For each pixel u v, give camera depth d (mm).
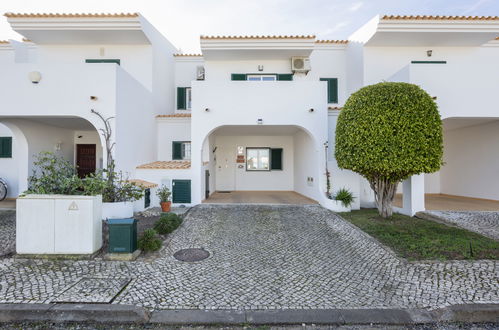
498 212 7527
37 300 3189
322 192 8797
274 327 2859
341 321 2922
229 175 13164
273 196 11070
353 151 6582
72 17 9242
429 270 4055
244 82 8945
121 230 4453
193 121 8930
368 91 6527
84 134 11562
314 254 4855
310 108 8914
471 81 7625
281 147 13164
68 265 4195
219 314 3020
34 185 5355
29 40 10898
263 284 3727
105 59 10680
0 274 3848
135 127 8945
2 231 5879
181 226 6461
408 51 10391
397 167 6023
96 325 2879
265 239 5660
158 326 2867
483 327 2904
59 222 4461
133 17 9258
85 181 6035
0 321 2914
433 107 6246
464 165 10602
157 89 11164
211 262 4473
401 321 2926
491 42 10406
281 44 10219
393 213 8234
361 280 3832
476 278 3785
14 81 7504
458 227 6332
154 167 8883
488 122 9391
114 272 3996
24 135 9031
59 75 7547
